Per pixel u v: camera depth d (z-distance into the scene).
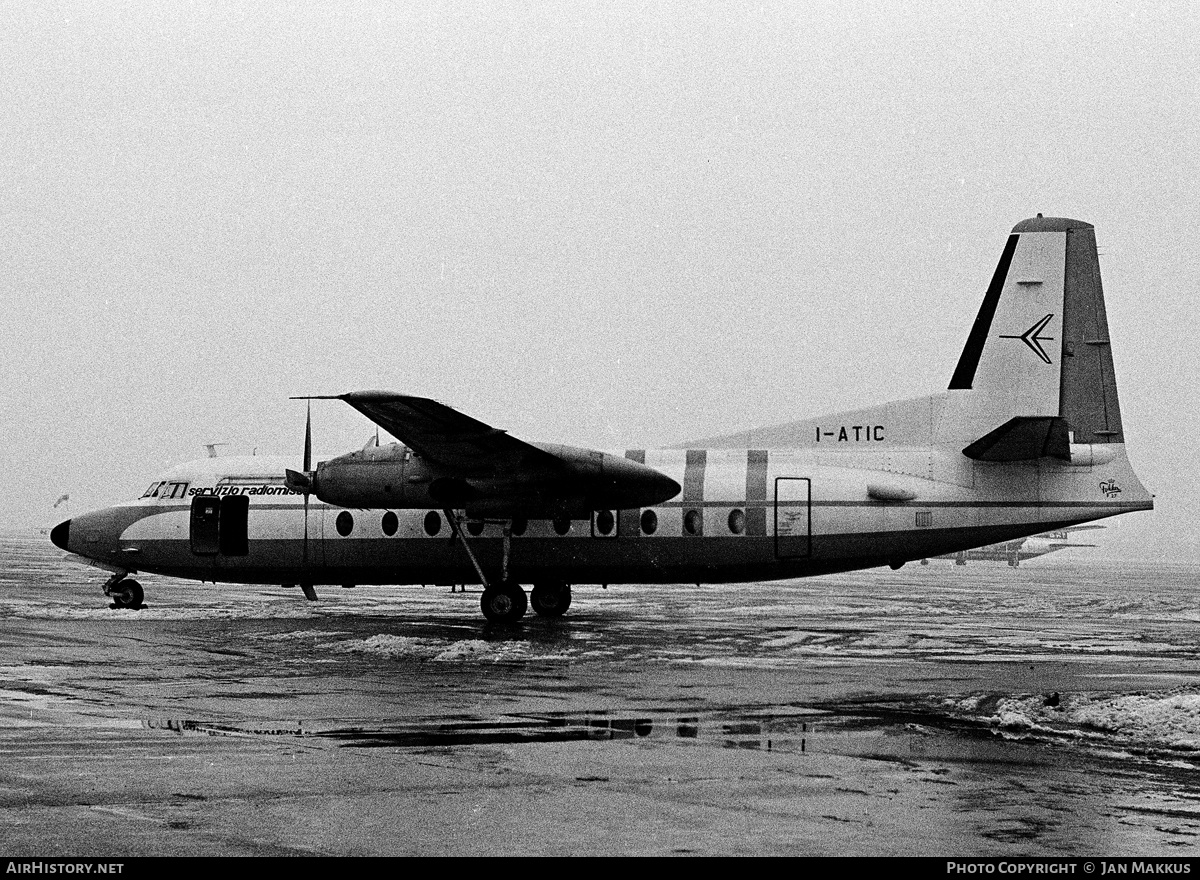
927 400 29.55
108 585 33.88
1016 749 12.91
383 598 42.06
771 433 30.31
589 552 30.02
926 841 9.31
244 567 32.09
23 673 19.16
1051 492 28.80
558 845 9.19
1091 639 26.05
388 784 11.13
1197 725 13.87
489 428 27.17
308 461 31.05
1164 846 9.21
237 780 11.26
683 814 10.10
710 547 29.55
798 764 12.12
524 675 19.16
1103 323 30.48
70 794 10.67
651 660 21.39
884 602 42.00
